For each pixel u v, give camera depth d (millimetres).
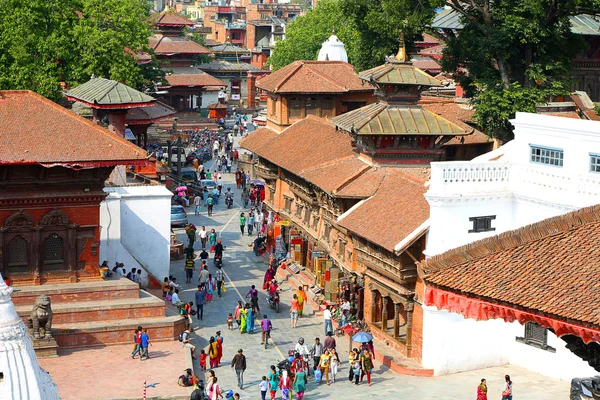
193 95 170500
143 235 69812
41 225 58000
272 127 91875
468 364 55188
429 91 103125
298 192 76438
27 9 99438
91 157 56594
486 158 56594
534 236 29469
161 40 167125
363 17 86062
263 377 50781
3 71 100000
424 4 80312
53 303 57375
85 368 53188
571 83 78938
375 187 64125
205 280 68750
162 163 106312
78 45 102375
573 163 51844
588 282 27125
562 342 53094
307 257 74562
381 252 57688
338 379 54531
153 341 57844
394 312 59844
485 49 74688
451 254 29578
